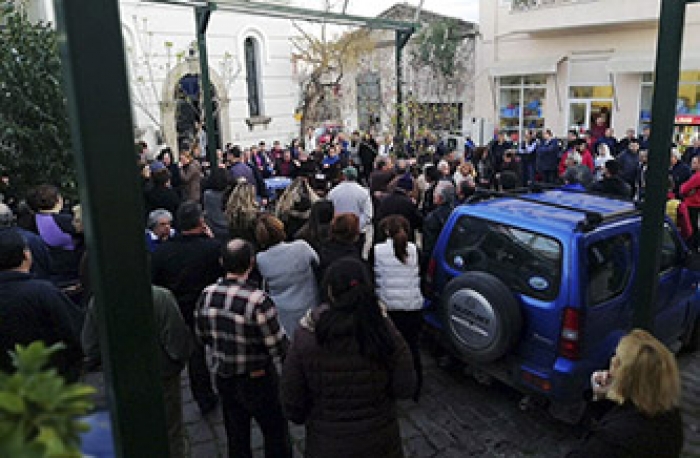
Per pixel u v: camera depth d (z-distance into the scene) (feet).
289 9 24.53
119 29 3.91
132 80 40.88
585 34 57.77
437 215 18.92
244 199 17.25
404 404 15.20
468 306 13.50
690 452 12.96
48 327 10.86
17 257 10.86
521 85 63.67
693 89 49.96
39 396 3.00
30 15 33.14
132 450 4.33
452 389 15.96
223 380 11.03
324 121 62.18
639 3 51.88
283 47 53.21
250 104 52.21
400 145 33.50
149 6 42.11
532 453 13.10
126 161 4.05
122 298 4.14
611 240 13.23
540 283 13.00
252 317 10.46
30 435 2.91
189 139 46.32
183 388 16.56
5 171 22.18
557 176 45.21
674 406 7.23
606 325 12.96
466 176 28.84
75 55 3.74
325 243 14.51
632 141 41.16
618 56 54.54
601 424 7.50
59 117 22.71
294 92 59.98
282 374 8.45
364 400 8.05
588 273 12.59
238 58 49.24
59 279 15.87
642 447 7.03
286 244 13.71
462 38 67.31
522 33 62.23
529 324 13.14
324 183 25.85
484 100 66.85
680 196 28.14
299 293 13.60
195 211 13.89
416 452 13.23
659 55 11.00
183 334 10.87
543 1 59.11
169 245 13.78
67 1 3.67
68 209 22.39
